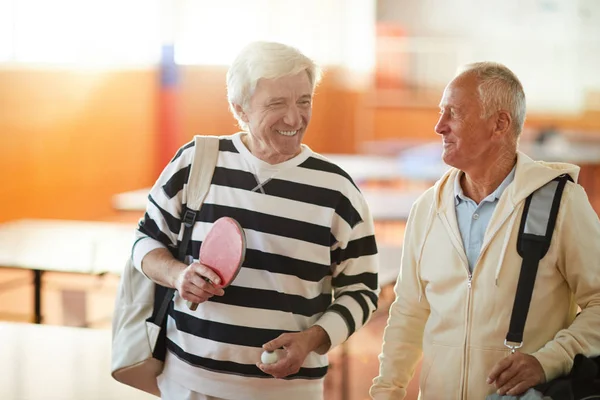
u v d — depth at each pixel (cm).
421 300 208
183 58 994
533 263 186
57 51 842
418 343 211
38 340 362
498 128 190
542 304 186
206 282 187
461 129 190
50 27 831
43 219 826
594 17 1123
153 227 207
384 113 1115
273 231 196
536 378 177
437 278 198
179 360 203
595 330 183
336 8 1107
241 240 184
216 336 196
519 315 186
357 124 1115
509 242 189
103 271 374
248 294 196
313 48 1112
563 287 190
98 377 312
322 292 209
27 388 297
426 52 1143
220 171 202
